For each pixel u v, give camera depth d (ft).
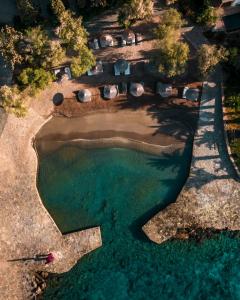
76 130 123.85
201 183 123.44
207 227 123.24
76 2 119.34
